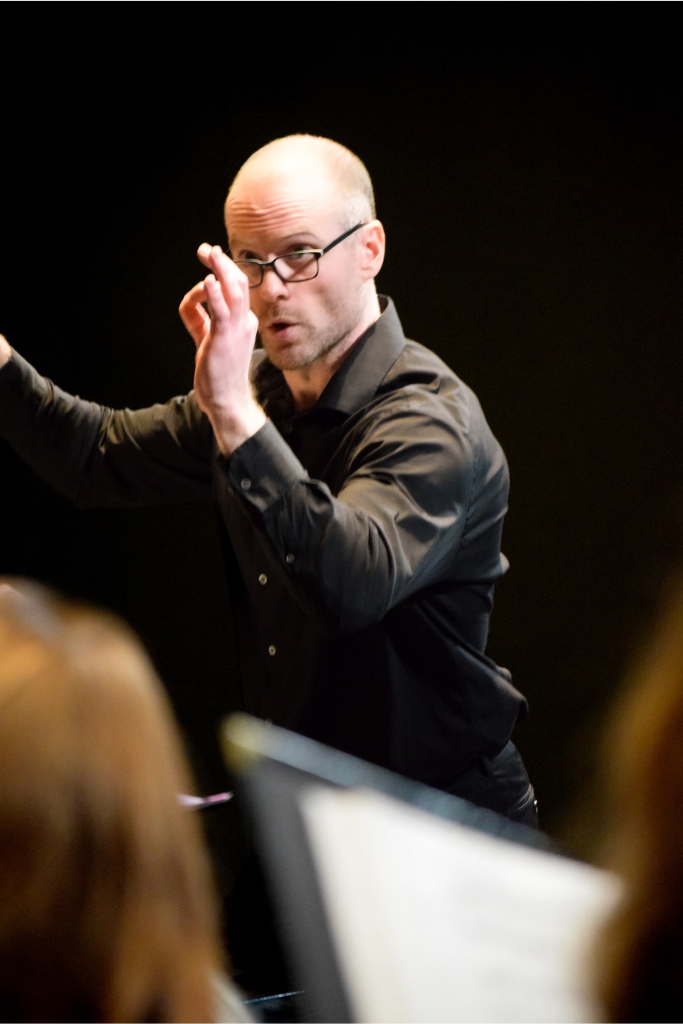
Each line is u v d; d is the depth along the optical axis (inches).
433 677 180.7
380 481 162.9
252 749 49.5
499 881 49.3
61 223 336.2
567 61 298.8
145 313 335.6
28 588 61.9
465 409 173.3
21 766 50.3
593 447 308.2
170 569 344.2
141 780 52.1
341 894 48.3
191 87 324.8
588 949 44.9
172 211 330.3
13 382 208.2
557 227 305.0
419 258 316.2
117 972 51.1
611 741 44.2
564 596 313.7
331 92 316.2
